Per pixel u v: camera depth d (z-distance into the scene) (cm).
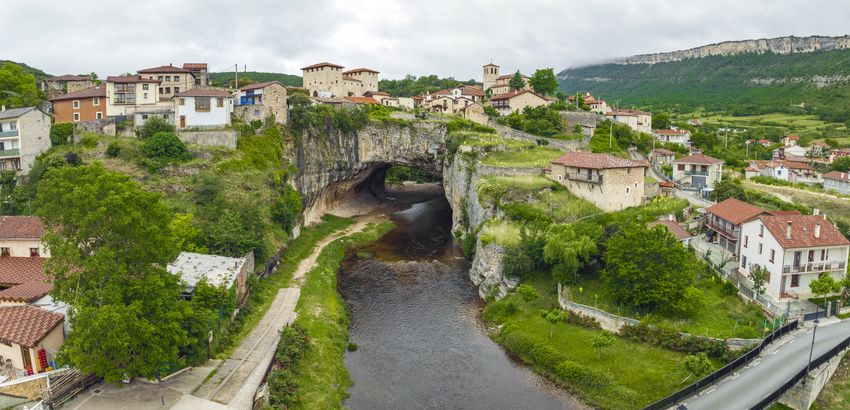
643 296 5356
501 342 5731
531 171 8962
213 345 4838
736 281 5962
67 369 3941
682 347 4928
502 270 6894
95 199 3894
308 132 10619
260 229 7150
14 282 5209
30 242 5734
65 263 3922
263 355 4884
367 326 6197
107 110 10131
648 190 8725
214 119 9219
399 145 12106
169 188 7925
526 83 16825
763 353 4656
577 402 4606
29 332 4106
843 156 13688
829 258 5681
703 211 7912
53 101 10169
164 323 3950
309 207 10744
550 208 7750
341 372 5044
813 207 9262
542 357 5178
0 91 10256
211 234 6619
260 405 4025
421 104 16025
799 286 5616
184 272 5522
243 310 5781
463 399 4688
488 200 8325
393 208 12888
